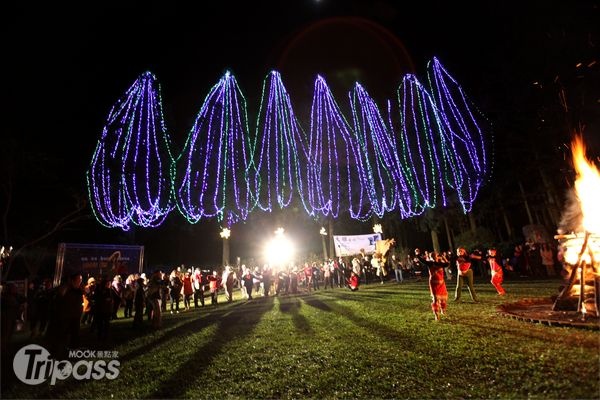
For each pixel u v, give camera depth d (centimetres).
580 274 901
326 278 2609
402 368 693
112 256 2173
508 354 682
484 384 589
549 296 1222
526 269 2280
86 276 2075
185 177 2941
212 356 891
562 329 778
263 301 2053
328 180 3409
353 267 2441
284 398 632
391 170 3203
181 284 1900
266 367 781
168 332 1239
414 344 819
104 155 2936
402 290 1959
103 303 1188
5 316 1000
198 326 1312
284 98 3055
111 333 1294
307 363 779
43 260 3356
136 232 4047
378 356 770
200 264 4447
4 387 786
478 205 3591
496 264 1416
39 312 1334
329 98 3098
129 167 2948
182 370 809
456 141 3058
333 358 791
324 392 635
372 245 3105
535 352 671
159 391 701
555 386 541
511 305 1087
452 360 697
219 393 669
